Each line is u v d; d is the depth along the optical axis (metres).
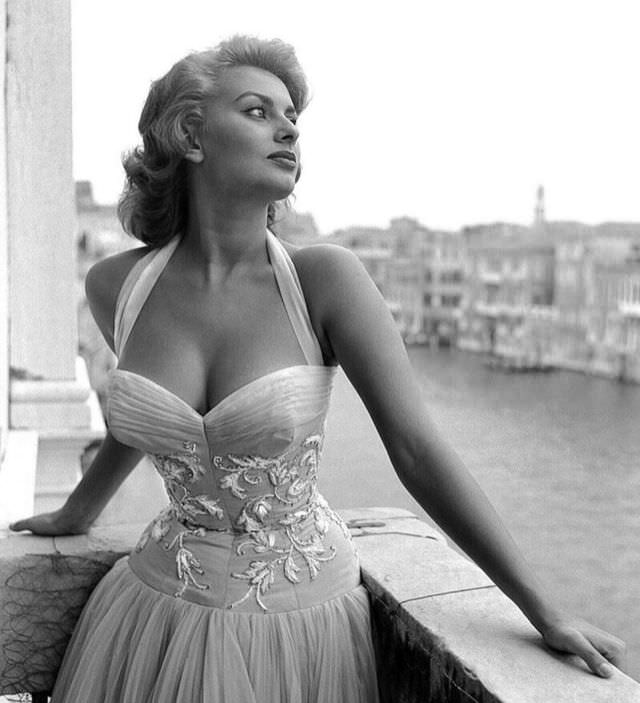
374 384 1.36
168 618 1.41
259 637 1.37
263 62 1.42
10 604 1.62
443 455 1.32
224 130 1.37
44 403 3.43
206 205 1.42
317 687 1.39
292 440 1.35
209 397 1.38
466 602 1.42
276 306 1.40
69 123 3.48
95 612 1.52
